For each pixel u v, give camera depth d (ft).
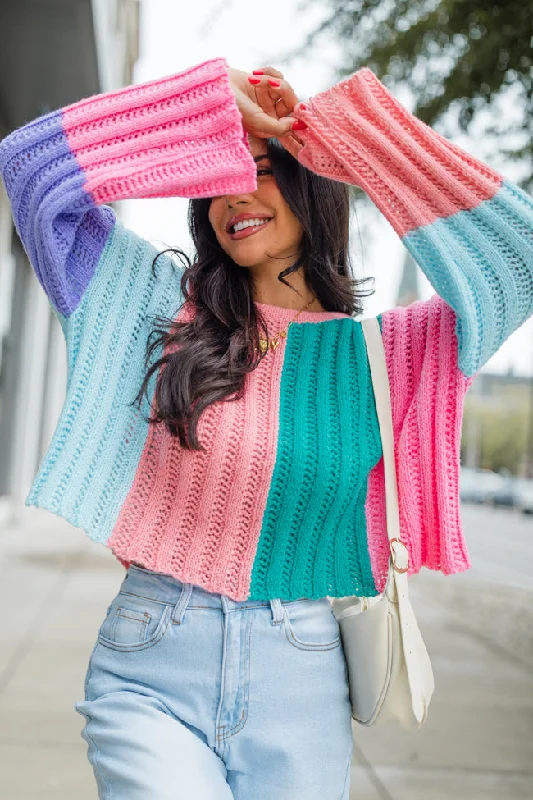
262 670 5.44
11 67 26.81
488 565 39.22
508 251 5.77
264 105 6.27
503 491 131.34
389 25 16.02
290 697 5.45
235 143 5.74
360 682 5.82
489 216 5.76
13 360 42.47
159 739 5.04
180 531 5.67
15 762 11.12
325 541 5.86
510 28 14.70
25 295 43.57
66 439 5.67
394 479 5.96
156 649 5.43
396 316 6.35
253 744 5.35
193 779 4.94
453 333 6.07
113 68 36.04
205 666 5.40
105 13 26.40
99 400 5.82
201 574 5.59
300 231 6.41
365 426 6.07
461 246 5.79
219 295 6.15
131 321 6.12
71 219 5.89
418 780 11.41
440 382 6.00
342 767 5.63
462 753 12.51
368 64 16.24
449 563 5.90
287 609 5.60
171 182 5.69
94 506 5.63
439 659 18.25
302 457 5.77
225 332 6.00
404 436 6.06
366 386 6.17
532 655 18.80
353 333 6.30
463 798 10.84
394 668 5.79
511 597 27.22
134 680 5.43
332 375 6.18
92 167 5.67
